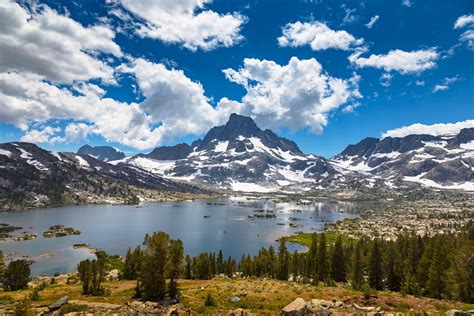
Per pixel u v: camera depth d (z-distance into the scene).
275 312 51.06
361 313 44.84
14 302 63.81
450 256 103.81
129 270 113.38
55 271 154.62
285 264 132.00
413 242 124.00
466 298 77.94
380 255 110.69
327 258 135.12
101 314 48.56
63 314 50.06
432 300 58.41
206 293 68.62
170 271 68.81
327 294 64.44
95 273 75.69
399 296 62.12
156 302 61.59
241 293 66.12
